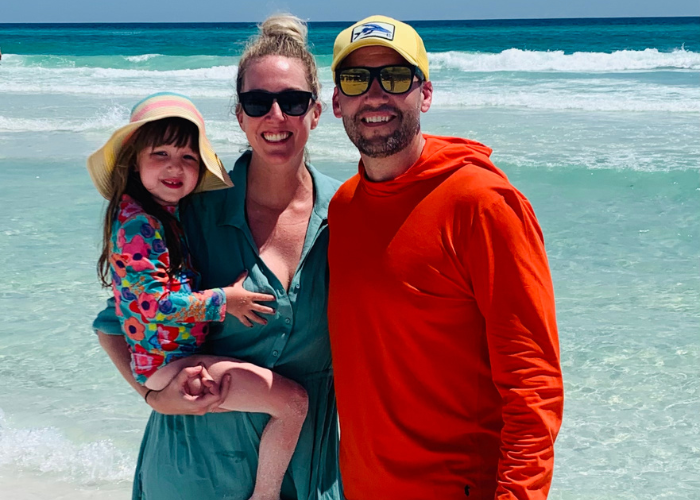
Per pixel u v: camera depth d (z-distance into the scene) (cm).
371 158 235
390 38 226
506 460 210
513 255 211
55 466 431
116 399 507
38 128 1528
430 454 231
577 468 429
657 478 416
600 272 717
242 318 252
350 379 243
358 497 250
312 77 262
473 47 4238
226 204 263
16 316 632
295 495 273
